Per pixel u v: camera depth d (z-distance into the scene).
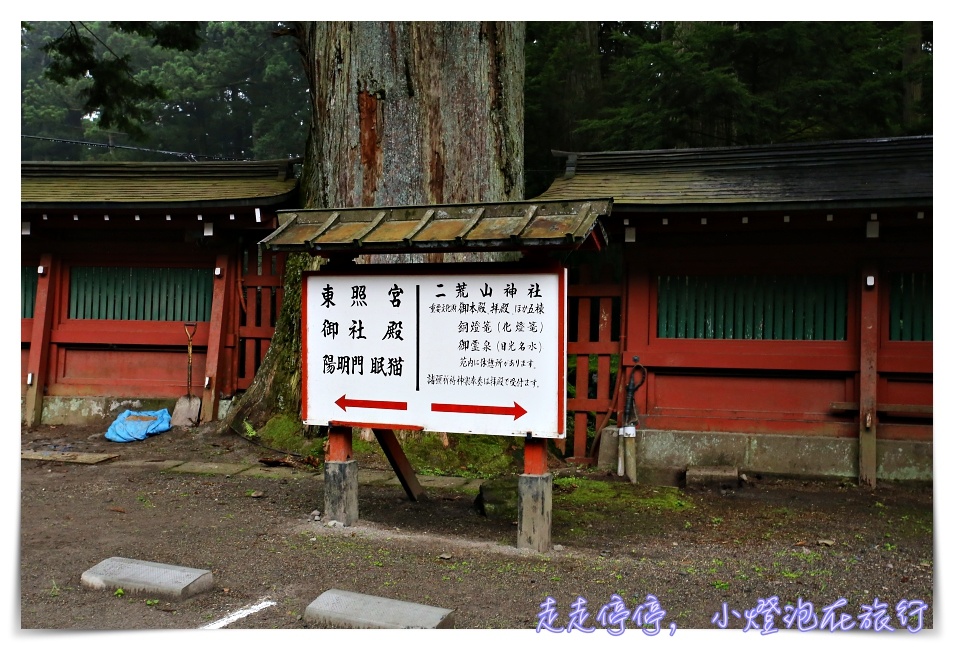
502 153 8.72
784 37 11.89
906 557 5.49
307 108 25.70
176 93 25.06
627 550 5.55
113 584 4.64
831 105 12.36
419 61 8.45
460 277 5.46
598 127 13.38
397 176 8.46
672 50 12.02
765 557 5.45
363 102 8.52
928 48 14.89
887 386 7.95
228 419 9.48
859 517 6.64
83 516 6.23
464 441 8.63
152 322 10.17
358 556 5.25
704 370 8.46
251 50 26.25
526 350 5.27
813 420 8.12
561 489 7.43
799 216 7.55
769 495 7.47
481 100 8.55
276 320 10.05
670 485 8.23
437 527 6.00
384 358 5.70
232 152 28.80
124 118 11.91
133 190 9.80
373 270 5.73
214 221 9.46
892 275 7.96
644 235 8.55
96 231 10.23
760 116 12.23
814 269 8.09
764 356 8.17
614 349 8.77
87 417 10.11
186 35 11.40
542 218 5.10
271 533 5.78
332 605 4.27
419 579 4.84
